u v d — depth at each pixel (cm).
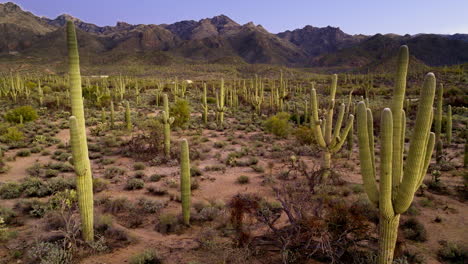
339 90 6231
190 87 7369
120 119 3203
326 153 1224
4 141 2122
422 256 704
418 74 7731
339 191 1114
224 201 1106
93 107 4169
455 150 1922
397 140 549
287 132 2409
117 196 1152
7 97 4472
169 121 1753
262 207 863
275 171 1491
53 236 769
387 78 8138
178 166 1625
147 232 871
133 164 1639
